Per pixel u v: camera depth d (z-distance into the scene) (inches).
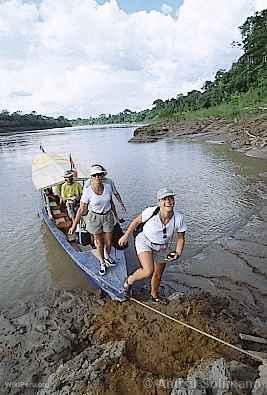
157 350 215.5
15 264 373.1
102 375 196.5
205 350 211.8
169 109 3420.3
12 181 799.7
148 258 235.3
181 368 201.5
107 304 268.7
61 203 429.1
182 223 230.7
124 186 683.4
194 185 655.1
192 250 383.2
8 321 263.4
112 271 287.1
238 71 2819.9
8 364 221.5
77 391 189.5
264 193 557.6
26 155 1312.7
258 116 1501.0
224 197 561.9
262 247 373.7
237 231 419.8
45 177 456.4
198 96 3233.3
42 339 237.6
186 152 1107.9
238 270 335.6
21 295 317.7
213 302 277.9
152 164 927.7
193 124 1831.9
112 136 2230.6
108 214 276.4
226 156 947.3
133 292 279.7
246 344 223.6
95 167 262.1
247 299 291.7
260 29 2657.5
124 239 240.2
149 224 229.1
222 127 1593.3
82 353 216.1
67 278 339.3
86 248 344.8
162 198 217.6
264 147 952.3
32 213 539.2
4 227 483.5
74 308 274.8
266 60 2518.5
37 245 415.5
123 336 231.5
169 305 256.1
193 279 326.0
